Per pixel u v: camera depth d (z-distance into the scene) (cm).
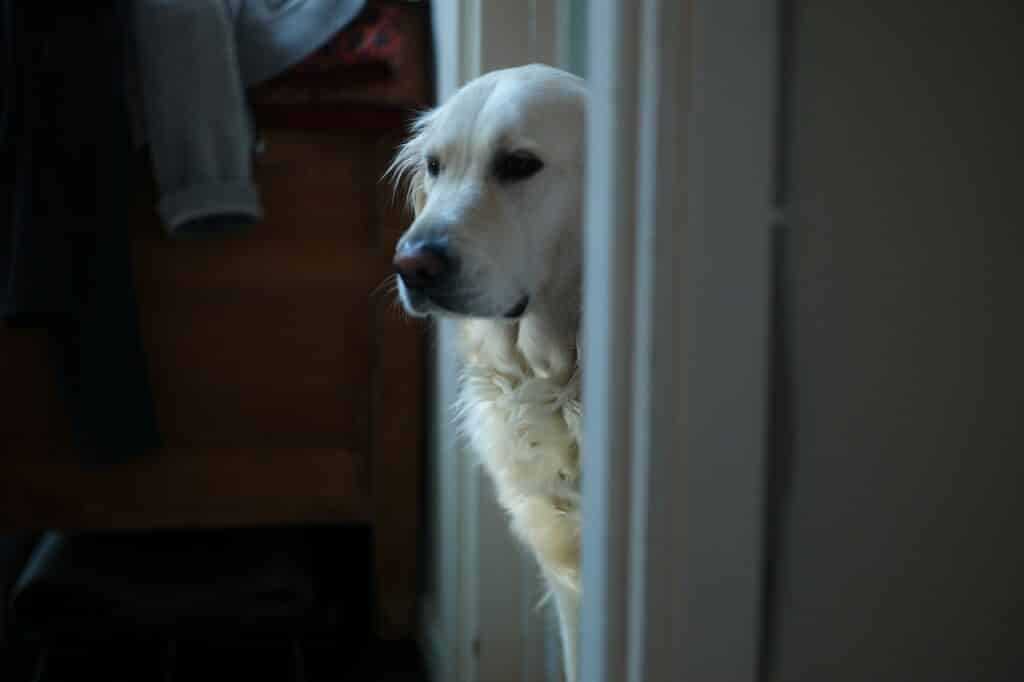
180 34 168
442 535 186
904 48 70
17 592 192
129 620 192
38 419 183
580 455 123
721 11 66
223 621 195
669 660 72
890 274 72
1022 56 73
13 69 163
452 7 162
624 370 71
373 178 187
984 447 76
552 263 126
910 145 71
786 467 72
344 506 199
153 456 189
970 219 73
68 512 187
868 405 73
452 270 119
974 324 74
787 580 74
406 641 208
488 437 136
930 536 76
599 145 73
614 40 69
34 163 163
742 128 67
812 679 75
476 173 126
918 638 77
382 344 193
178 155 169
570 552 125
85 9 165
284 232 187
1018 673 79
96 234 166
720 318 68
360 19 184
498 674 167
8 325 172
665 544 70
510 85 127
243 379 190
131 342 173
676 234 67
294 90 180
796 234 70
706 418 69
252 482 194
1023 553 78
